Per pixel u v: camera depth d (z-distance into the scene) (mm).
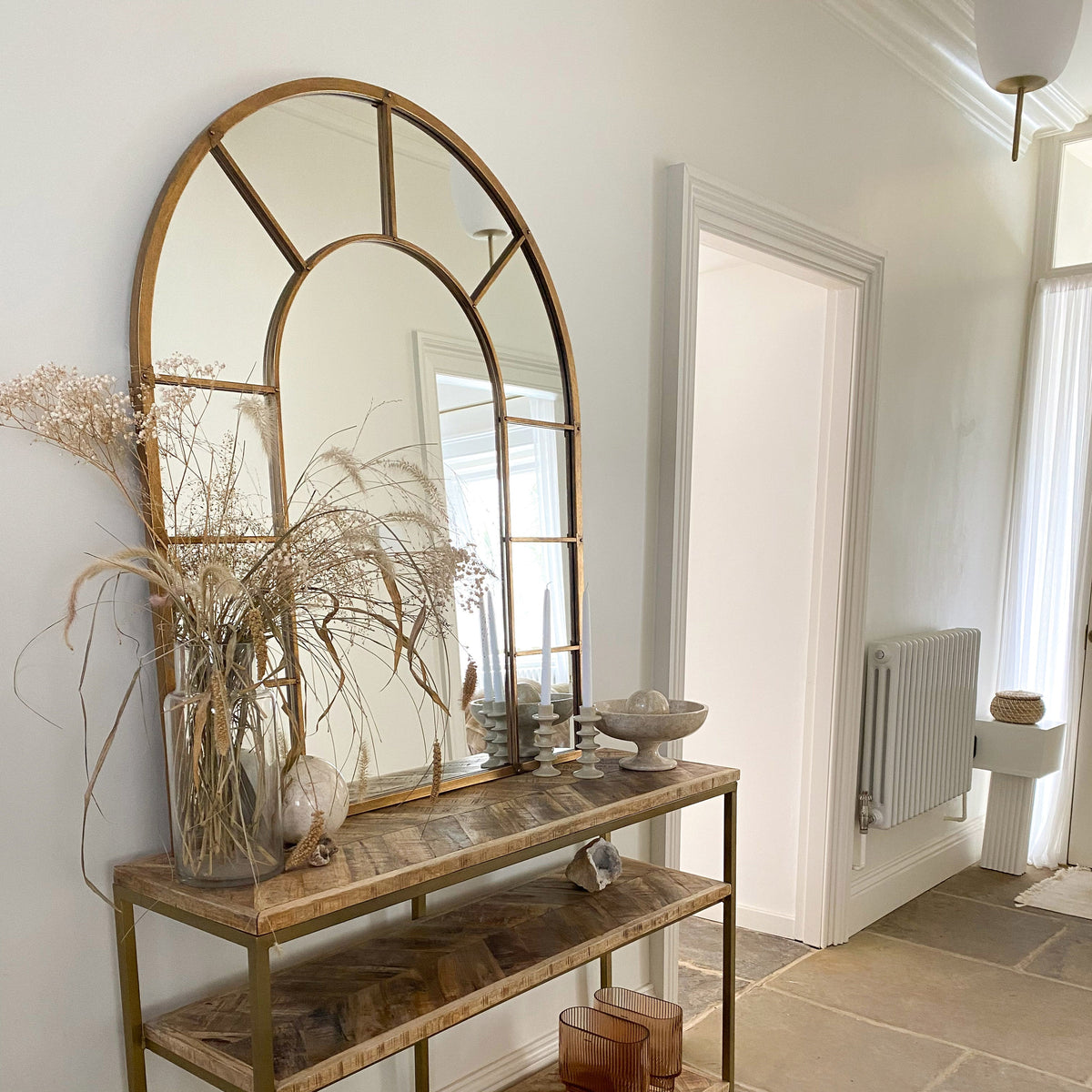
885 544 3506
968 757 3947
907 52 3346
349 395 1723
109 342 1462
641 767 2029
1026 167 4262
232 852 1331
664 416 2510
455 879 1464
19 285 1369
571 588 2168
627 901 2004
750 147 2742
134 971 1454
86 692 1449
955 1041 2666
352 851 1487
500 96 2053
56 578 1416
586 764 1971
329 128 1710
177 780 1348
